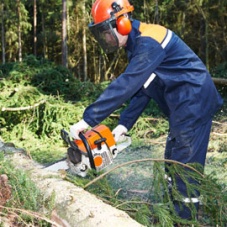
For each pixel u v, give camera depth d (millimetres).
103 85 7840
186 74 2775
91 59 23219
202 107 2791
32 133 6164
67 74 7715
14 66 7473
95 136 2711
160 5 19281
